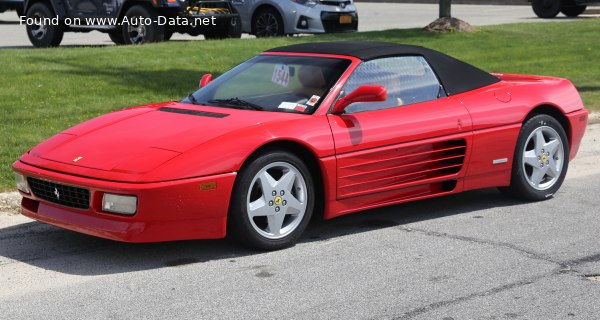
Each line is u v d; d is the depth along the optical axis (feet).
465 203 24.80
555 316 15.96
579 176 28.22
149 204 18.21
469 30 61.31
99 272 18.45
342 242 20.80
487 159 23.57
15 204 23.02
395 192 22.02
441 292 17.21
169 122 20.68
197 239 20.04
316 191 20.99
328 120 20.75
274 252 19.95
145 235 18.40
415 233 21.61
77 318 15.80
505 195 25.59
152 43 51.62
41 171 19.56
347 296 16.97
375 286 17.56
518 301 16.71
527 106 24.22
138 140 19.75
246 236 19.49
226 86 22.77
